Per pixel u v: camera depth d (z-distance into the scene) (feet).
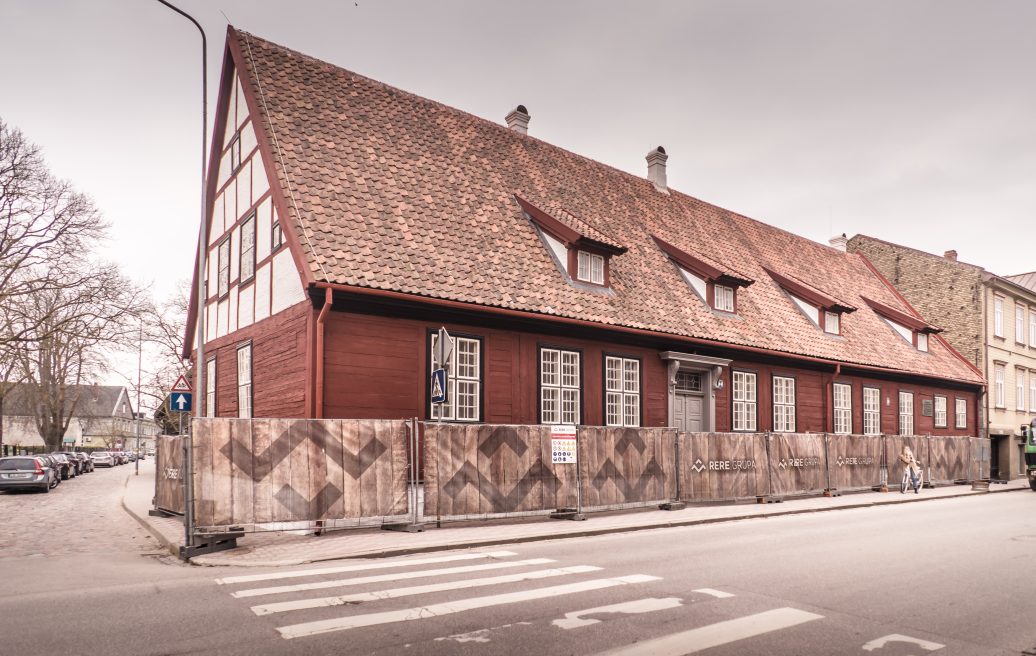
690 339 67.36
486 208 63.67
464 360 54.44
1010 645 19.51
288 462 37.22
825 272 107.55
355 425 39.52
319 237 49.37
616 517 47.93
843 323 95.14
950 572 29.68
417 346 51.96
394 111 66.95
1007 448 122.01
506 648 18.52
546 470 46.03
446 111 73.00
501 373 55.98
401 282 49.90
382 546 35.06
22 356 123.65
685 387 71.00
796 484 64.34
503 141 75.61
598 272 65.36
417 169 62.08
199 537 34.78
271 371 55.42
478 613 22.00
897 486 77.56
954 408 110.42
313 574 28.66
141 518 51.16
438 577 27.89
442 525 43.47
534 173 74.38
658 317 66.59
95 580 28.25
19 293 109.50
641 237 78.48
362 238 51.60
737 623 21.12
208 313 74.02
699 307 73.41
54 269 113.39
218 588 25.82
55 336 124.16
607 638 19.47
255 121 55.72
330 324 48.29
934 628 21.08
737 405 74.95
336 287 46.55
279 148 54.29
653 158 93.66
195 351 82.58
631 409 65.21
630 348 65.41
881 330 102.27
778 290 90.94
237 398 63.36
